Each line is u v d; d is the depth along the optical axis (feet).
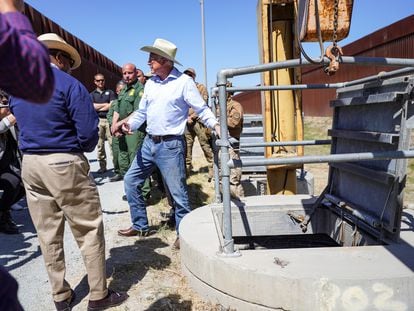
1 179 14.62
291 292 8.07
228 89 11.75
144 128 17.38
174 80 12.26
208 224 11.69
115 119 19.47
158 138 12.73
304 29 8.83
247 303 8.68
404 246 9.37
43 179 8.40
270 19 13.85
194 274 10.07
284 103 14.99
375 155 8.38
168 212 17.67
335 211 12.60
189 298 9.88
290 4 14.12
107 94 27.84
